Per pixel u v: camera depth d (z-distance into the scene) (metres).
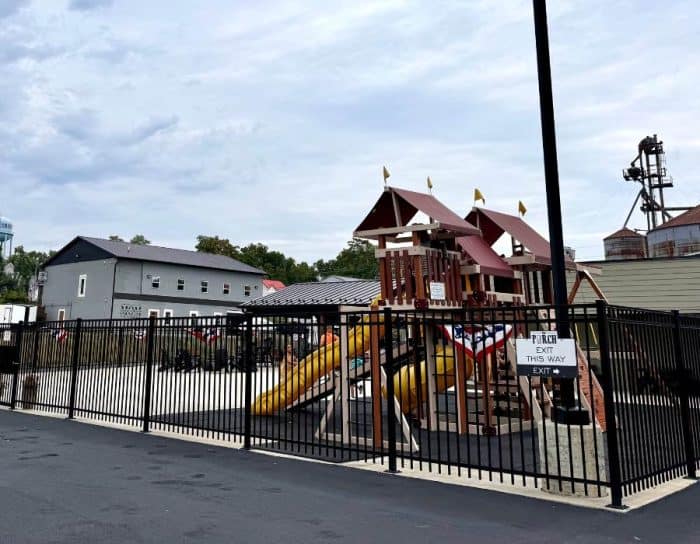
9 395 14.43
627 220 36.78
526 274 12.84
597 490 5.93
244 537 4.57
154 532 4.66
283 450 8.63
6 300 65.44
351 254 86.88
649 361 6.76
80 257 47.09
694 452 7.48
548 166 6.51
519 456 8.28
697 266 16.67
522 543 4.47
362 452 8.16
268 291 74.06
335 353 10.88
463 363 10.45
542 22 6.74
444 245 10.89
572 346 5.95
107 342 11.92
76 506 5.41
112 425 11.12
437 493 6.09
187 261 49.41
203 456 8.14
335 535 4.64
